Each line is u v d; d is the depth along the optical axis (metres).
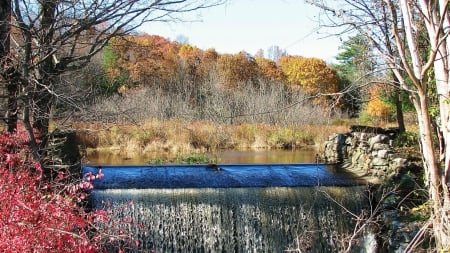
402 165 9.86
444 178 5.15
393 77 8.13
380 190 9.45
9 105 7.03
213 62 31.97
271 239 9.32
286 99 26.09
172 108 22.23
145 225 8.86
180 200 9.08
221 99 24.52
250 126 20.83
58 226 4.30
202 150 18.05
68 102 6.91
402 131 12.92
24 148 6.41
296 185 9.70
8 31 6.95
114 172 10.22
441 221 4.98
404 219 8.31
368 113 21.98
